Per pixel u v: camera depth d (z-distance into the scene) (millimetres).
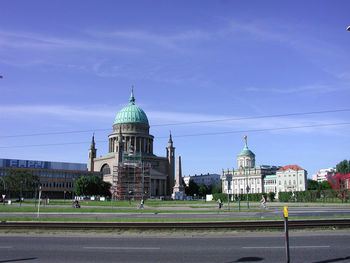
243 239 24312
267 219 35969
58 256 18438
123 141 197875
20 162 191750
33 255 18734
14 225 29531
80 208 70250
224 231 28078
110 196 160125
